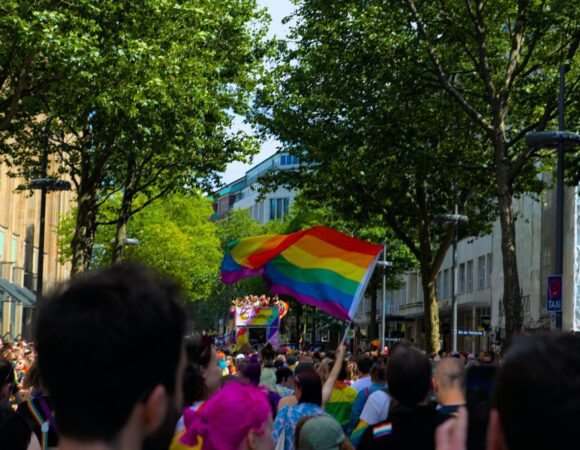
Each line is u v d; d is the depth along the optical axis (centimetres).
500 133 2755
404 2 2939
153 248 6462
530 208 5091
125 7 2817
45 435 720
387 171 3241
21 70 2719
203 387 667
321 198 3728
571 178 3089
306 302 1046
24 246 6962
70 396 197
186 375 646
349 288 1031
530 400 180
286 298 8356
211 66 3281
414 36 2936
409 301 9325
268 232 12200
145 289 205
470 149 3522
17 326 6644
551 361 181
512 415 183
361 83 3078
